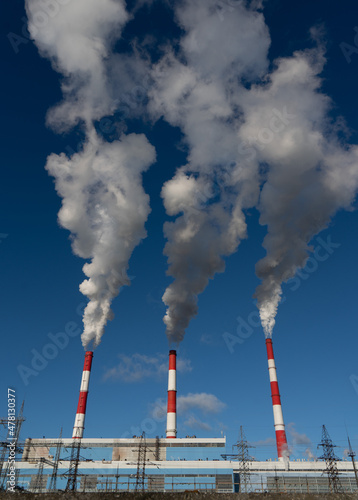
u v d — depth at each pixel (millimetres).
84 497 43500
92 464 79500
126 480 77375
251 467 81000
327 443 78250
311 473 79938
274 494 46531
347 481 78812
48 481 77125
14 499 41594
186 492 47656
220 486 76125
